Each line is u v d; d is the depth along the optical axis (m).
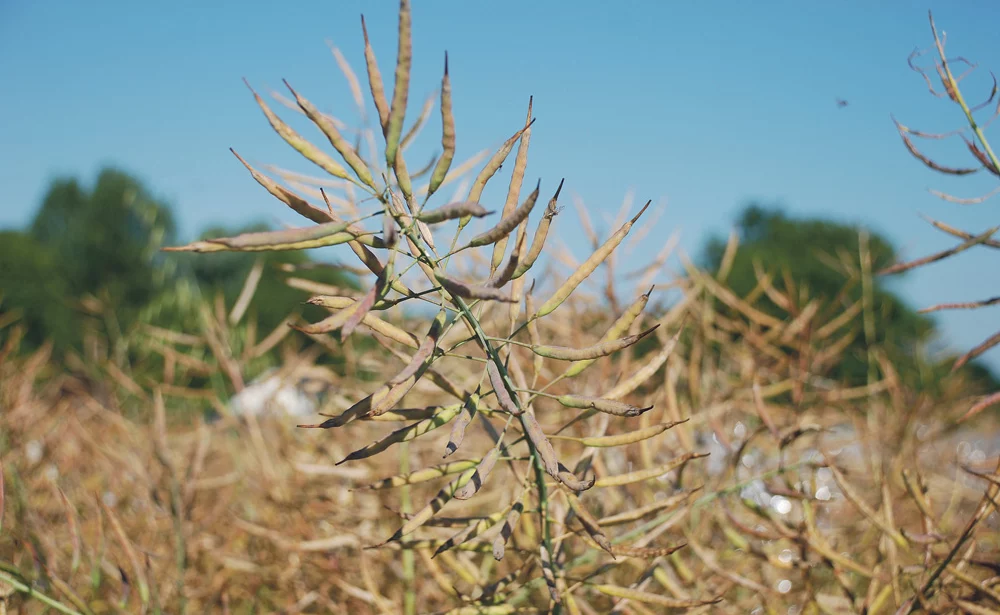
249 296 1.92
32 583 1.16
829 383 1.86
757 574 1.46
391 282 0.78
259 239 0.75
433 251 0.85
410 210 0.80
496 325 1.68
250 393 1.87
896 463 1.56
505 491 1.44
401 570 1.47
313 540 1.57
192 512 1.78
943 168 1.05
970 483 1.79
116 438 2.18
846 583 1.18
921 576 1.11
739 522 1.20
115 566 1.61
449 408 0.90
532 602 1.22
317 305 0.83
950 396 1.85
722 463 1.53
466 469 0.94
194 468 1.63
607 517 1.05
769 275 1.70
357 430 1.80
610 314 1.65
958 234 1.06
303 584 1.63
